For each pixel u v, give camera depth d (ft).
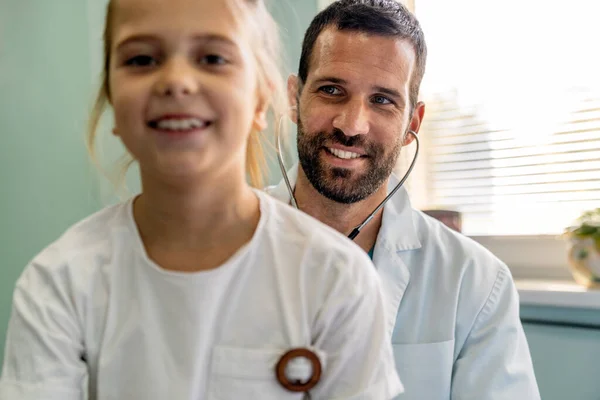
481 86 5.08
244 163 2.43
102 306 2.18
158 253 2.25
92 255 2.24
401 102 3.24
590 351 3.98
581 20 4.64
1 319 4.64
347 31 3.17
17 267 4.72
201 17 2.09
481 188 5.11
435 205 5.27
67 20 4.97
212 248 2.26
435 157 5.31
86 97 4.92
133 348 2.13
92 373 2.17
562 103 4.74
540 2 4.80
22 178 4.75
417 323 3.22
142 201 2.32
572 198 4.72
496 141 5.04
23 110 4.76
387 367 2.23
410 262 3.36
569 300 3.97
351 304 2.22
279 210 2.45
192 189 2.16
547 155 4.82
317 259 2.27
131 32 2.08
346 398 2.15
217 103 2.06
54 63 4.95
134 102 2.03
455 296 3.23
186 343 2.11
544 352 4.13
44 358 2.09
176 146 2.02
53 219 4.93
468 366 3.19
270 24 2.60
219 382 2.12
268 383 2.13
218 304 2.18
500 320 3.24
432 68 5.27
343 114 3.15
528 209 4.90
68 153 4.96
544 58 4.80
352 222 3.47
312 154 3.26
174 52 2.06
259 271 2.25
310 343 2.20
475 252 3.41
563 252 4.65
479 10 5.06
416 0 5.32
